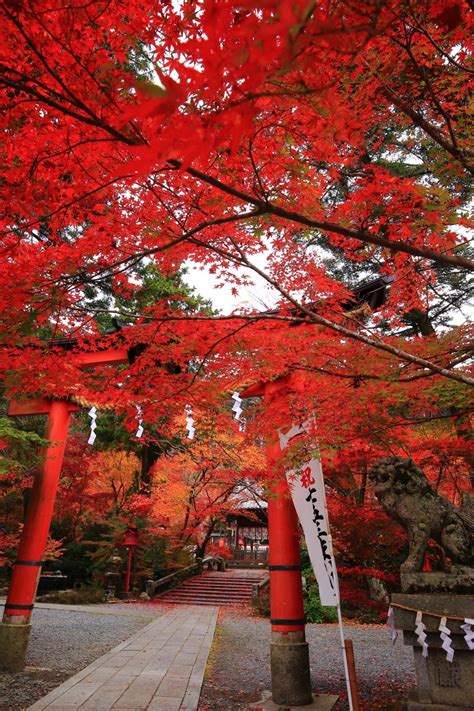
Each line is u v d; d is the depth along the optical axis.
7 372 4.89
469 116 3.77
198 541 28.27
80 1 2.29
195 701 6.46
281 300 5.45
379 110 4.01
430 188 3.36
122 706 6.12
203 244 3.60
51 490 8.67
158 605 18.55
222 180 3.32
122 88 2.28
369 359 4.99
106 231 3.76
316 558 5.95
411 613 4.89
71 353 5.04
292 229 4.32
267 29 1.09
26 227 3.22
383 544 9.97
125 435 19.70
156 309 4.67
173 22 2.27
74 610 15.80
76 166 3.15
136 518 20.52
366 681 7.80
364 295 6.83
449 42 3.37
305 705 6.35
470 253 10.95
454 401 4.84
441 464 7.58
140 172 1.35
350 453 7.62
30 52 2.51
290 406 5.71
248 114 1.31
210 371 5.37
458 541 5.10
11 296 3.33
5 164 3.14
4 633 7.74
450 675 4.70
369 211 3.69
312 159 3.26
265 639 11.84
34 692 6.71
